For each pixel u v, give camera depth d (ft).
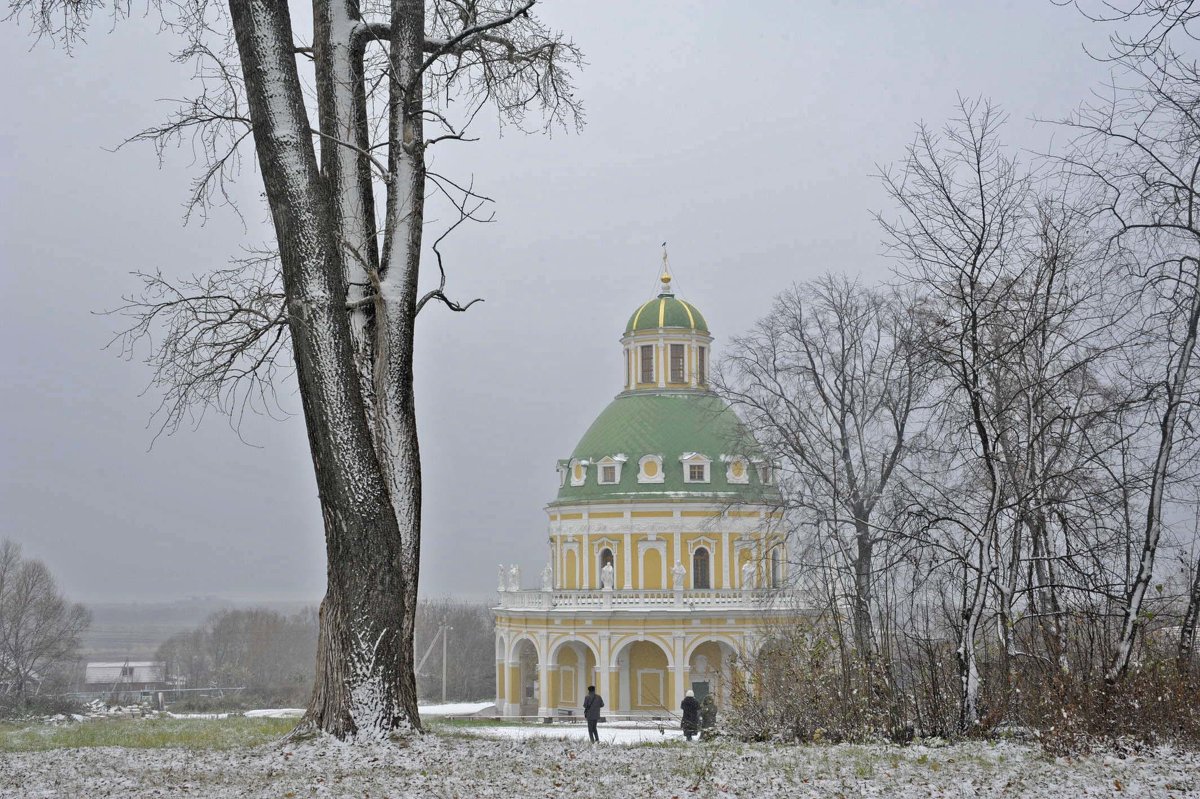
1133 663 58.49
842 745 61.82
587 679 238.68
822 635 78.02
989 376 65.82
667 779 47.47
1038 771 48.06
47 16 60.08
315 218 56.54
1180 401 56.70
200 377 66.54
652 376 245.45
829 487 126.00
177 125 62.34
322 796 43.19
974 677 62.18
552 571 243.81
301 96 57.77
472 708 249.14
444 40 65.31
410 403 60.95
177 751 57.00
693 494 228.63
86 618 306.96
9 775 48.57
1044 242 64.44
